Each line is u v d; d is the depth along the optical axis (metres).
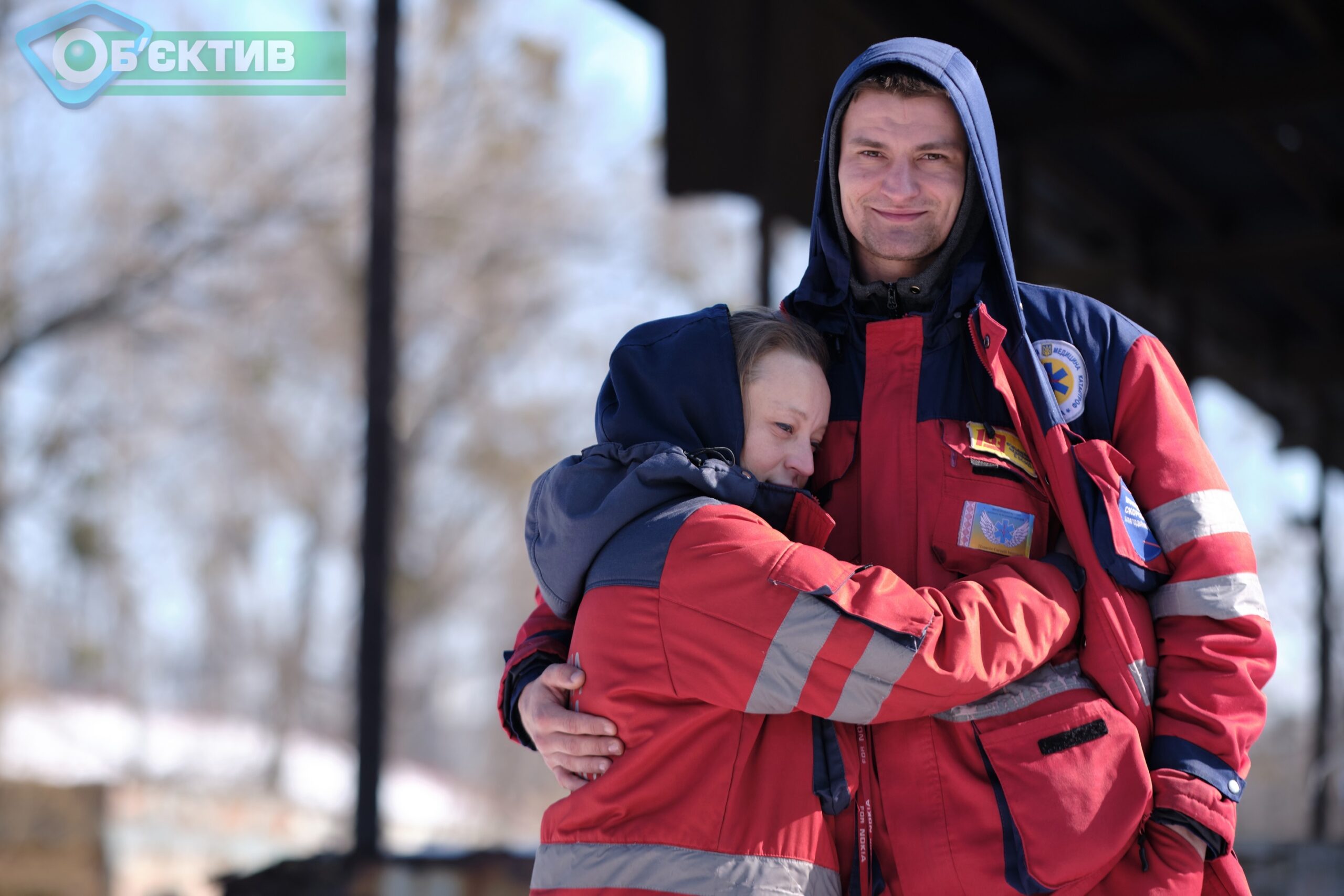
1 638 20.91
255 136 18.56
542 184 21.28
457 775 26.03
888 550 1.65
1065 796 1.49
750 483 1.61
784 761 1.54
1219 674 1.56
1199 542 1.60
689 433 1.66
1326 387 11.16
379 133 4.29
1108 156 7.29
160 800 15.45
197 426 21.00
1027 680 1.57
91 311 17.73
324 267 19.28
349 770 22.70
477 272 21.22
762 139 5.47
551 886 1.55
